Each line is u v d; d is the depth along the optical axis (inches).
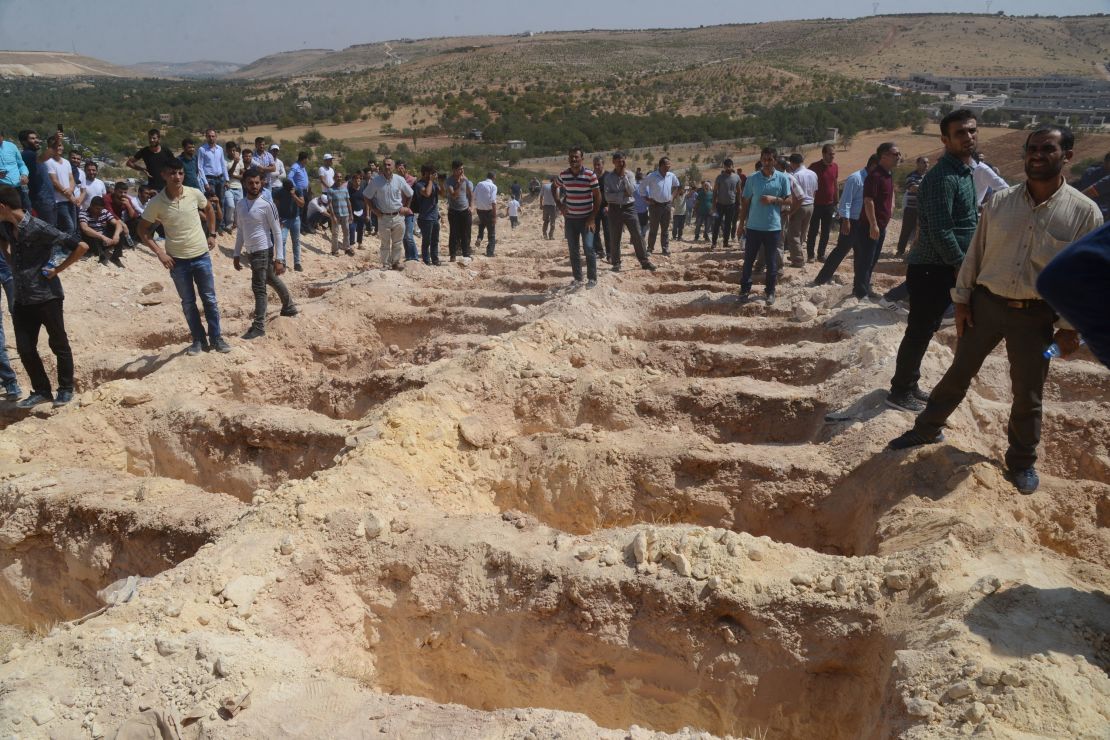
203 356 318.0
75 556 211.9
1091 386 270.2
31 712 129.4
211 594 162.6
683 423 261.0
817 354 293.7
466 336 350.6
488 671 165.8
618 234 465.4
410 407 244.8
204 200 317.4
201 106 3649.1
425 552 175.8
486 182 583.8
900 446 204.8
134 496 218.8
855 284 348.5
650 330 352.5
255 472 255.4
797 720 146.8
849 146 2178.9
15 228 279.1
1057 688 114.0
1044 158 157.6
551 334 317.4
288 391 318.0
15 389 310.3
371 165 632.4
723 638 152.0
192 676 139.5
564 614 161.0
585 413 268.7
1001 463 197.3
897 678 126.0
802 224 464.4
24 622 219.5
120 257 482.3
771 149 351.3
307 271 536.1
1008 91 3853.3
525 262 539.5
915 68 5024.6
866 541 188.9
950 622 131.5
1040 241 162.7
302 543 179.0
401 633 172.2
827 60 5378.9
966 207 211.3
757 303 367.6
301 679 146.4
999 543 157.8
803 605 149.7
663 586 157.1
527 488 232.5
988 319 175.6
